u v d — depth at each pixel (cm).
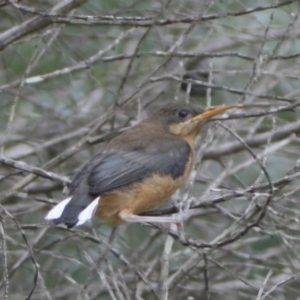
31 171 1150
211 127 1196
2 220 1016
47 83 1636
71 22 1205
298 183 1492
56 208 1095
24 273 1469
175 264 1421
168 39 1620
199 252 1100
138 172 1162
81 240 1459
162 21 1158
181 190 1445
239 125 1498
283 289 1380
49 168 1255
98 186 1125
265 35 1230
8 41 1238
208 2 1198
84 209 1095
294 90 1551
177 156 1200
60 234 1479
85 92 1655
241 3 1571
